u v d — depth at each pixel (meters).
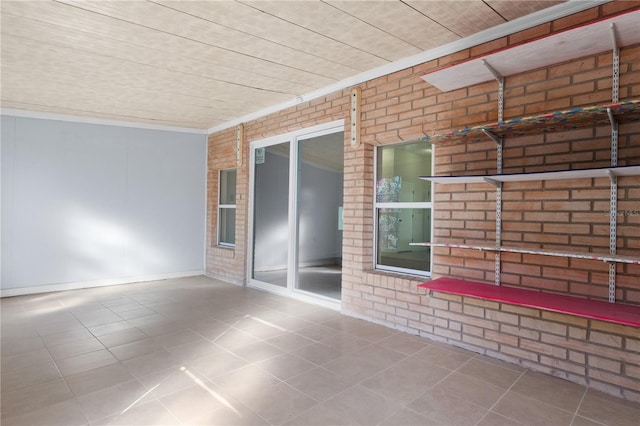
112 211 6.26
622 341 2.50
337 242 4.75
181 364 3.01
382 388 2.61
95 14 2.90
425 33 3.23
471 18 2.97
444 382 2.70
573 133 2.80
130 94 4.89
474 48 3.28
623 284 2.56
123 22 3.03
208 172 7.16
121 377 2.78
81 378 2.76
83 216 6.01
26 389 2.60
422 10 2.85
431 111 3.60
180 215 6.95
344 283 4.43
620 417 2.26
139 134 6.51
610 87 2.62
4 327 3.96
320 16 2.95
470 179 3.14
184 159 6.99
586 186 2.72
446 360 3.08
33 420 2.21
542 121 2.63
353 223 4.33
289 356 3.16
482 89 3.27
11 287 5.45
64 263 5.85
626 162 2.56
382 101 4.02
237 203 6.29
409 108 3.77
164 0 2.71
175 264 6.89
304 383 2.68
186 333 3.76
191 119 6.30
